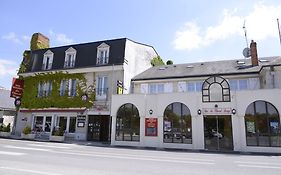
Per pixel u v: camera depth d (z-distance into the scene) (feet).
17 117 84.94
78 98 76.43
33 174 20.02
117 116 62.44
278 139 48.42
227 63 73.67
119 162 28.84
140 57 84.64
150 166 26.27
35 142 59.98
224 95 54.03
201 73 67.77
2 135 77.30
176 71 74.43
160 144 56.59
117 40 77.61
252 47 68.44
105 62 76.28
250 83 62.23
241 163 31.12
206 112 54.60
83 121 73.97
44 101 81.10
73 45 84.07
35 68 86.53
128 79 75.41
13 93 84.28
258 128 50.16
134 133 59.82
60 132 69.21
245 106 51.85
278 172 24.21
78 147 50.39
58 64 82.94
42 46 96.37
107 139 71.61
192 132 54.49
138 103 61.00
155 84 72.13
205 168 26.05
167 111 58.08
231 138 52.34
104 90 74.18
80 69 77.46
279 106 49.55
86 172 21.71
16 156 31.35
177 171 23.53
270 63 59.67
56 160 28.91
